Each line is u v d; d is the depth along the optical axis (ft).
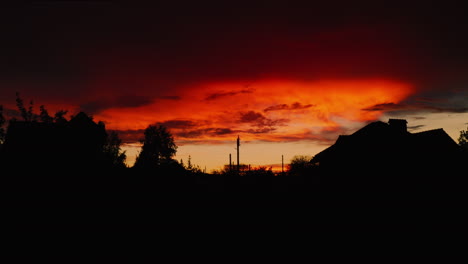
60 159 55.77
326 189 83.97
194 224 54.03
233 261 36.17
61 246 40.04
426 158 95.50
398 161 96.22
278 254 39.09
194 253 39.45
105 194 56.65
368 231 49.80
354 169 106.42
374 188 85.40
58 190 52.90
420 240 44.09
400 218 57.82
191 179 72.23
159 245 42.16
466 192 75.66
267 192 79.05
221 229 51.47
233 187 80.89
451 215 58.54
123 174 63.46
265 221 57.72
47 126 61.16
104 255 37.73
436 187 82.64
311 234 48.88
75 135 60.54
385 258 36.96
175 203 62.64
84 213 51.16
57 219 48.24
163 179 66.33
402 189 83.41
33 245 39.70
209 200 69.05
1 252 37.17
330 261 36.24
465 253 38.22
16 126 60.39
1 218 46.01
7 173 52.06
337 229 51.67
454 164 93.76
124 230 48.06
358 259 36.78
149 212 57.11
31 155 54.34
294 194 79.10
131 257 37.45
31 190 51.24
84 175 56.90
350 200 74.33
